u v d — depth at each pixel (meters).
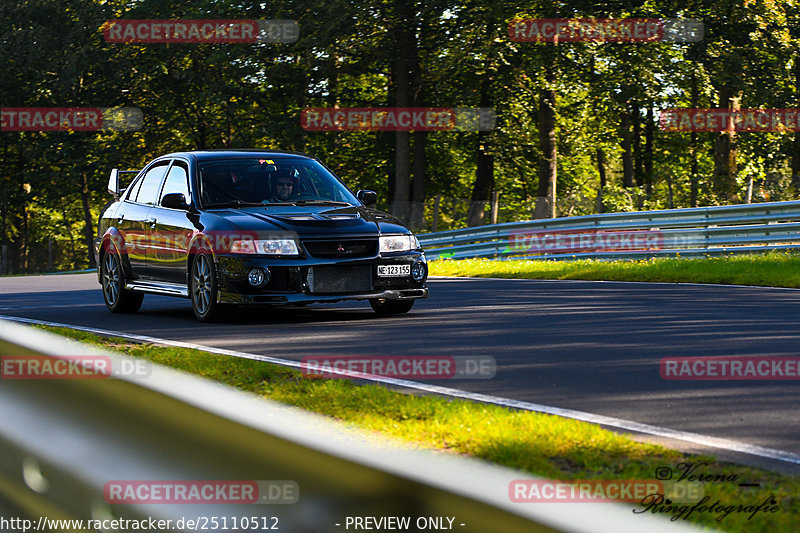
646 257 62.72
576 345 25.20
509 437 13.45
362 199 35.88
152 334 28.91
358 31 98.50
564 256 66.62
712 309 34.19
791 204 58.75
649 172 158.62
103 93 127.75
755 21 95.88
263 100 114.50
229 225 31.94
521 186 153.50
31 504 4.89
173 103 127.50
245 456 3.60
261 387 18.48
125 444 4.37
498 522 2.76
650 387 18.92
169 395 4.23
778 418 15.85
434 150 135.38
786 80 103.31
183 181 35.06
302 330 29.41
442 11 95.81
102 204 173.38
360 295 32.00
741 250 59.41
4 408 5.55
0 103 128.25
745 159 131.25
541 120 105.56
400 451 3.28
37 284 63.47
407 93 104.50
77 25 125.19
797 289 43.00
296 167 35.91
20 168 149.38
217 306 31.98
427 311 35.16
